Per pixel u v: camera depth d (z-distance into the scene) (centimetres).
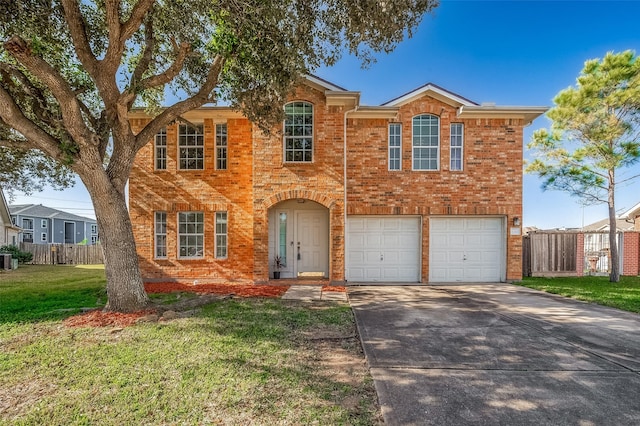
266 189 1045
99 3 745
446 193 1122
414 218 1142
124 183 687
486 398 339
